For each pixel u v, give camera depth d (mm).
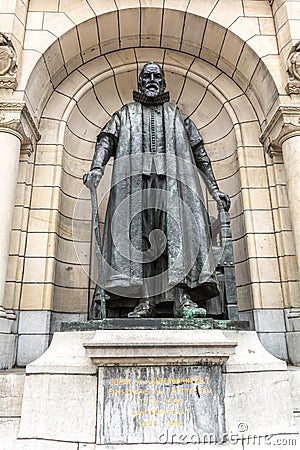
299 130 5086
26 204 5246
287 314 4914
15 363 4586
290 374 3430
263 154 5816
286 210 5359
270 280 5148
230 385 3023
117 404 2881
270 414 3016
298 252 4750
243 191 5613
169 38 6230
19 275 4949
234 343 3010
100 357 2893
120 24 5922
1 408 3123
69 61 5980
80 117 6281
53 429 2895
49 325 4844
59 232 5484
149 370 2963
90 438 2822
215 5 5883
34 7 5652
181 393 2930
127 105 4488
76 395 2949
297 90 5195
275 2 5789
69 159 6027
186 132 4465
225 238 4219
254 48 5613
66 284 5453
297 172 4934
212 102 6457
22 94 5031
